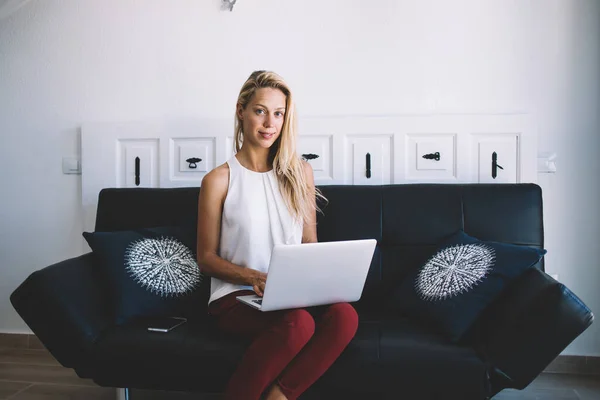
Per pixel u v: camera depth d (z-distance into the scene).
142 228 2.29
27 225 2.91
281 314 1.68
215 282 1.90
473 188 2.25
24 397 2.23
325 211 2.28
